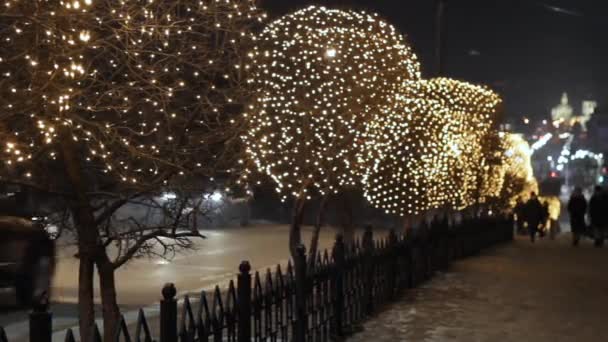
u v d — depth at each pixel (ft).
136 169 27.30
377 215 104.27
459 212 91.91
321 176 48.88
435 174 60.54
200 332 20.66
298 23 46.60
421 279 53.47
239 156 29.96
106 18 23.21
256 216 112.57
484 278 55.83
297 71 45.91
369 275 40.73
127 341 18.44
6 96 22.07
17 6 21.38
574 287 52.01
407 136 58.54
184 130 26.81
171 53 26.81
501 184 87.76
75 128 23.50
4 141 21.63
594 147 305.32
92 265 26.84
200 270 63.26
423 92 62.49
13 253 43.73
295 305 29.37
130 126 27.07
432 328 37.40
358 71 46.73
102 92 24.58
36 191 26.53
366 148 48.32
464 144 69.41
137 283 55.77
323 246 84.64
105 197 27.96
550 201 113.19
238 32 27.27
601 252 78.02
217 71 29.45
